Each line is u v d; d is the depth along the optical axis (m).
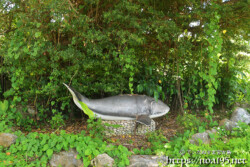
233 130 4.52
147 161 3.05
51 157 3.25
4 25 4.16
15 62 3.96
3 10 3.88
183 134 4.24
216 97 6.19
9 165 3.10
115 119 4.43
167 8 4.55
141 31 3.90
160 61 5.34
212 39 3.84
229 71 6.22
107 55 4.25
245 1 4.07
